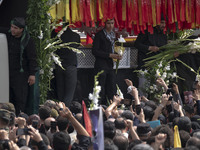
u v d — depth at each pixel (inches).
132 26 1023.6
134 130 483.5
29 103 784.9
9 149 396.8
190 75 1042.1
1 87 681.6
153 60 999.6
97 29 1038.4
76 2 902.4
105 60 964.6
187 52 1016.2
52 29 844.6
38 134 402.6
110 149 387.9
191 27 1039.0
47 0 794.2
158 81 777.6
